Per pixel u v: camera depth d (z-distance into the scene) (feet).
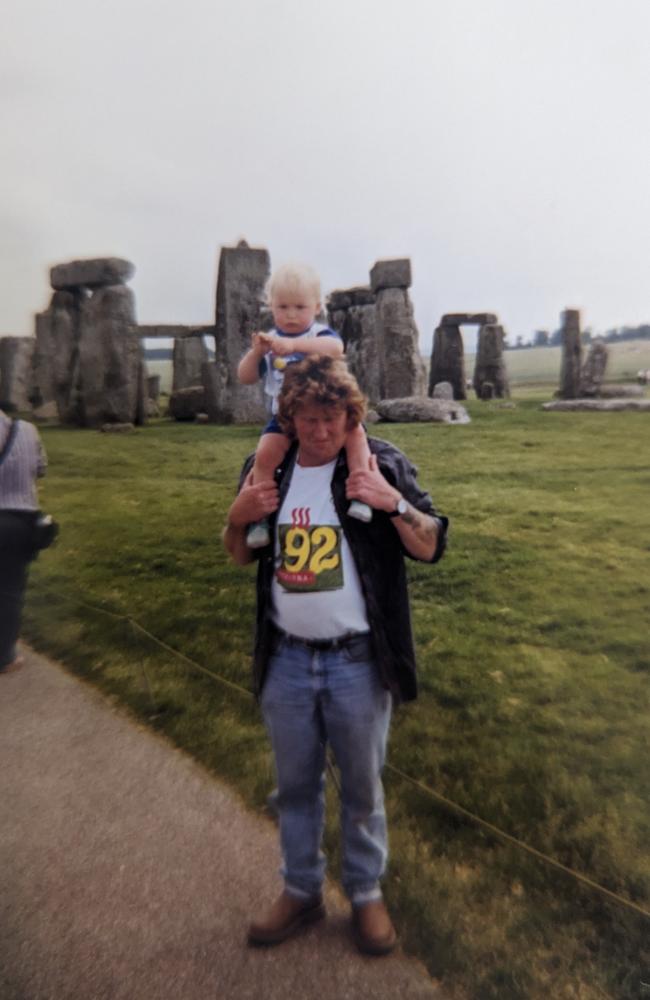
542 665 10.48
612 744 9.43
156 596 13.75
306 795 7.86
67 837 9.41
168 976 7.74
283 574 7.37
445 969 7.66
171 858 9.16
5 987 7.69
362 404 7.13
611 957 7.60
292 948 7.99
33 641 13.50
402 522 7.14
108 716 11.52
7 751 10.83
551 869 8.39
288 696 7.52
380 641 7.30
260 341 8.04
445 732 10.04
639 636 10.50
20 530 12.44
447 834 8.95
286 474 7.51
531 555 12.40
